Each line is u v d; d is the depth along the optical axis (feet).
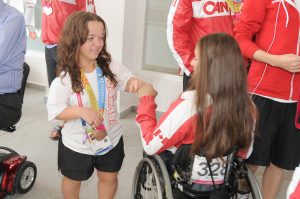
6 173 7.16
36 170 7.94
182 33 7.43
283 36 5.52
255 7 5.65
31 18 13.37
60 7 9.37
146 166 5.50
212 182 4.64
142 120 5.00
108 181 6.15
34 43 14.11
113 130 5.84
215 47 4.34
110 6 11.08
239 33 5.88
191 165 4.57
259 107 5.87
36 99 13.33
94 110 5.40
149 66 12.59
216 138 4.38
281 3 5.44
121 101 11.88
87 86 5.49
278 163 6.15
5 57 6.63
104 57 5.72
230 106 4.34
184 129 4.48
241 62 4.42
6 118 6.93
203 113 4.32
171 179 4.85
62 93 5.42
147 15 12.07
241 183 4.84
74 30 5.30
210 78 4.31
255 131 5.30
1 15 6.57
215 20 7.38
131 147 10.06
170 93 12.11
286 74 5.67
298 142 5.95
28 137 10.27
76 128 5.59
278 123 5.91
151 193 5.48
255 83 5.87
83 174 5.79
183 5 7.24
